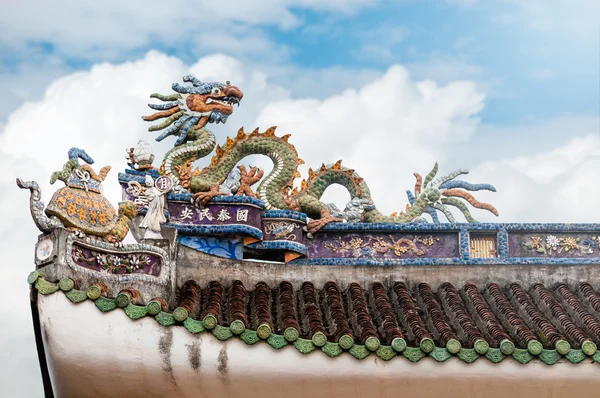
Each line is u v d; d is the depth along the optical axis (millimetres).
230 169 17328
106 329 13586
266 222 16969
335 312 15398
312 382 14062
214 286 16156
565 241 17281
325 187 17641
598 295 16438
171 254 15508
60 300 13445
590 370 14156
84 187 14500
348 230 17172
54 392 14305
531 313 15719
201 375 13898
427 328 15367
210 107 17719
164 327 13812
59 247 13617
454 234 17312
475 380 14180
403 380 14125
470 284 16781
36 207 13656
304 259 16969
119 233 14773
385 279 16891
